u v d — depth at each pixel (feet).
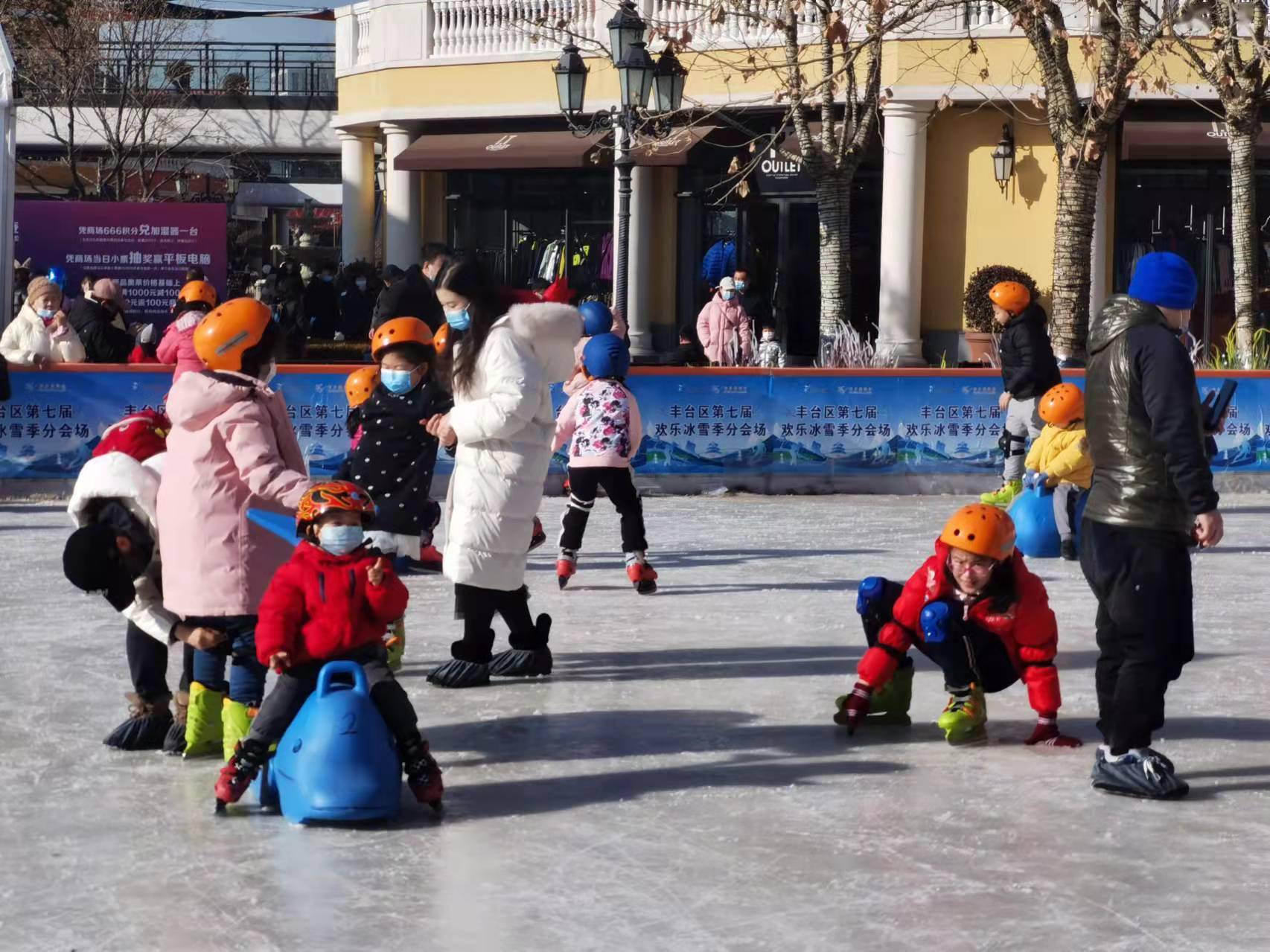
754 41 77.71
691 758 19.71
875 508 45.19
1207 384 48.62
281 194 124.47
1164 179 77.30
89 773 18.88
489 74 85.92
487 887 15.06
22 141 122.72
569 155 82.28
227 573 18.26
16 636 26.84
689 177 84.94
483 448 23.13
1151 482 17.83
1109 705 18.70
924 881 15.23
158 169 125.59
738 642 26.84
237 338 18.47
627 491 31.73
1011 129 77.56
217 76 127.54
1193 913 14.37
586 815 17.37
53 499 45.88
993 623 20.16
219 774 18.75
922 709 22.36
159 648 19.90
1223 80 56.24
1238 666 25.05
